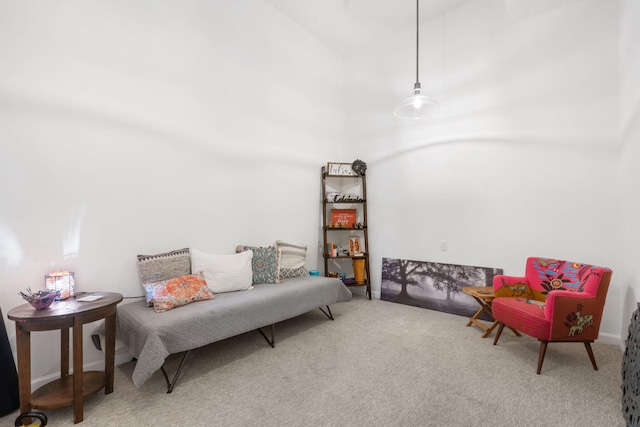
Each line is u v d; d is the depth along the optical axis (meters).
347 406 1.96
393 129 4.46
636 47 2.41
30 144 2.16
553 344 2.89
